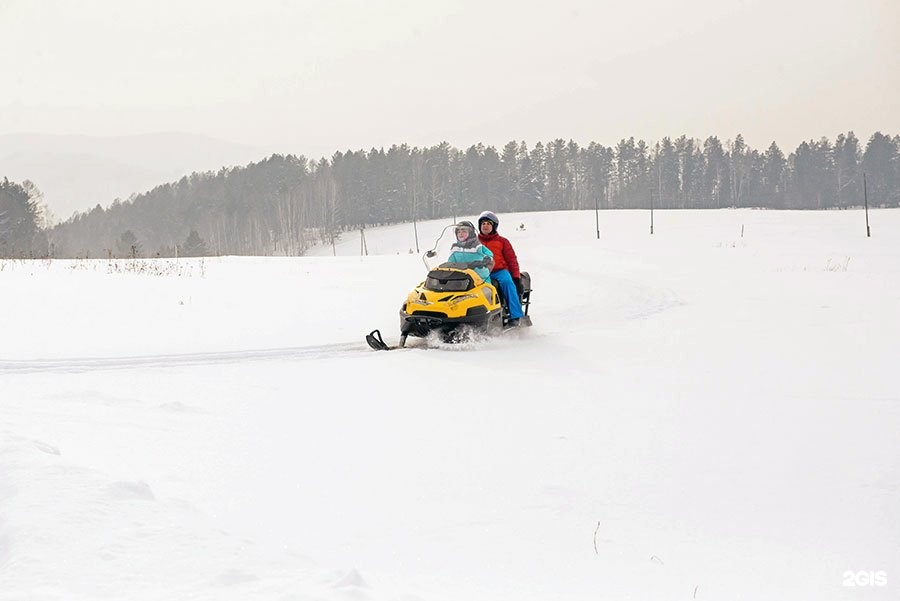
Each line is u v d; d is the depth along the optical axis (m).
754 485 4.88
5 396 7.28
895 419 6.54
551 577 3.43
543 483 4.91
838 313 13.74
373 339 10.80
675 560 3.68
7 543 3.10
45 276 18.22
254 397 7.49
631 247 45.16
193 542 3.13
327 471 5.08
